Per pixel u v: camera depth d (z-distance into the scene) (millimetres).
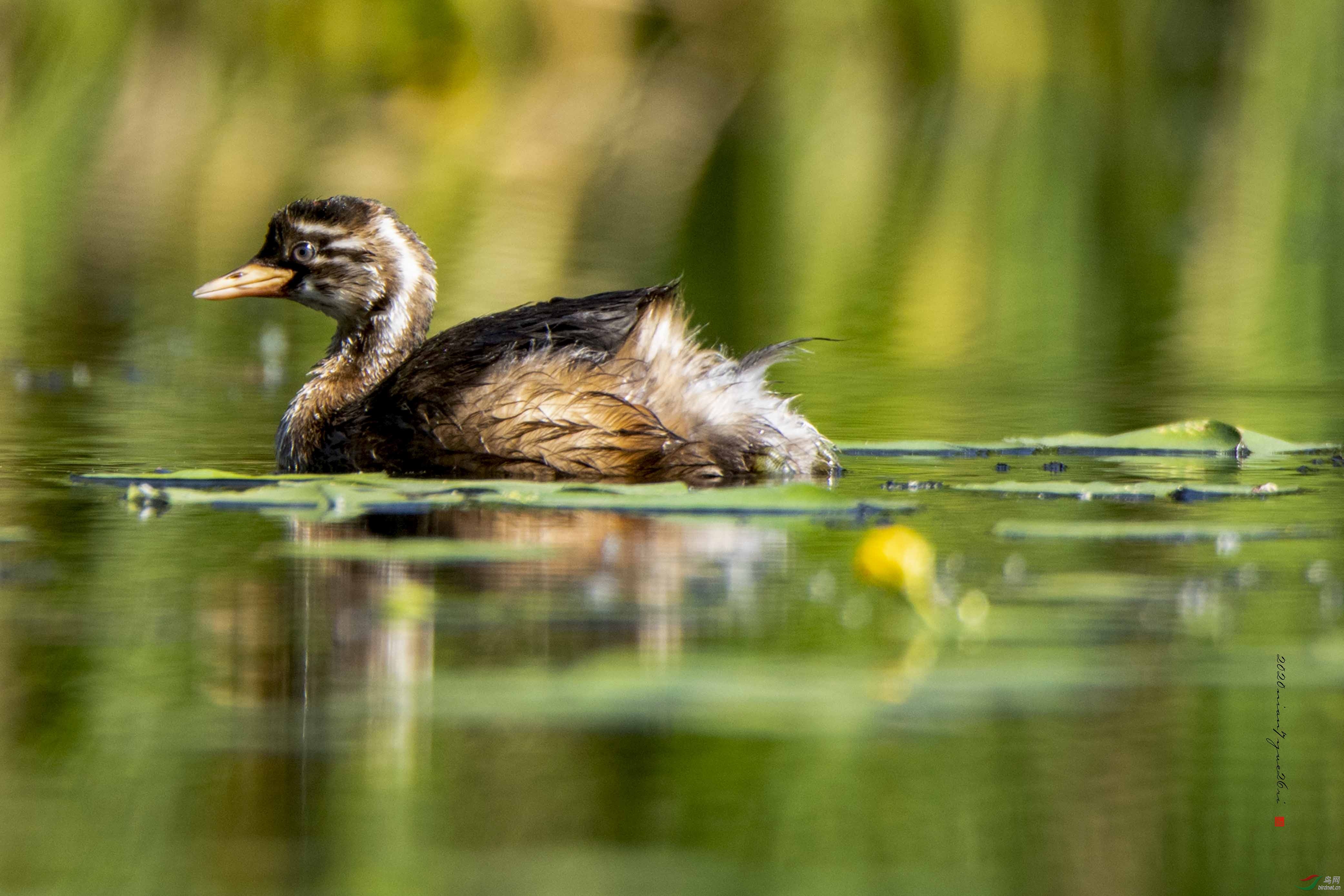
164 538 10703
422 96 46969
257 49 48469
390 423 13625
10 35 46656
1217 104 46406
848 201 35188
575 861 6031
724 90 47500
